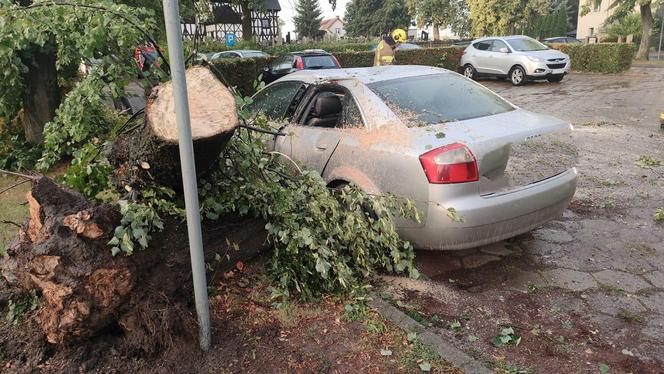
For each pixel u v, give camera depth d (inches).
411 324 129.1
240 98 132.7
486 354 122.0
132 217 107.3
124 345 115.0
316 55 600.1
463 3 1939.0
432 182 144.3
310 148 183.3
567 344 125.9
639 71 859.4
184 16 278.4
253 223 141.2
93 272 105.6
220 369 111.8
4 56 178.7
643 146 323.0
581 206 220.1
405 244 145.7
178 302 117.7
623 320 135.8
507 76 724.0
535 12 1531.7
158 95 109.1
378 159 157.8
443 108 171.3
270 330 125.2
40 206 108.7
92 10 137.4
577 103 528.7
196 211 104.3
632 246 180.2
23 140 291.0
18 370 113.5
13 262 123.6
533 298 147.7
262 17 1363.2
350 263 152.3
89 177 138.7
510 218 150.7
